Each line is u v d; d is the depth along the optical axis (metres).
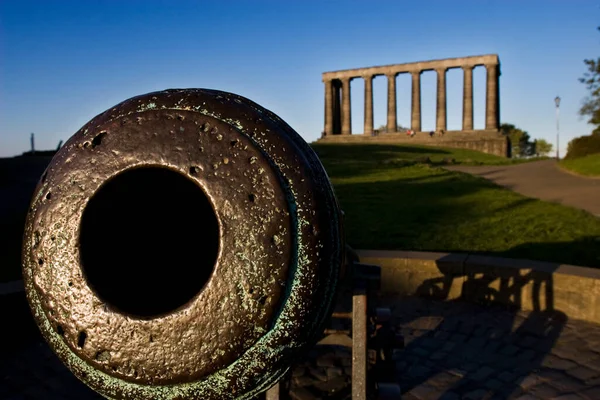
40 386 3.50
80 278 1.63
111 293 1.77
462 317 4.72
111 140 1.67
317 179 1.73
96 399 3.34
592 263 5.57
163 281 2.26
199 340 1.53
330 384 3.41
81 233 1.65
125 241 2.06
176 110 1.69
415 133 52.72
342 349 3.99
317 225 1.64
